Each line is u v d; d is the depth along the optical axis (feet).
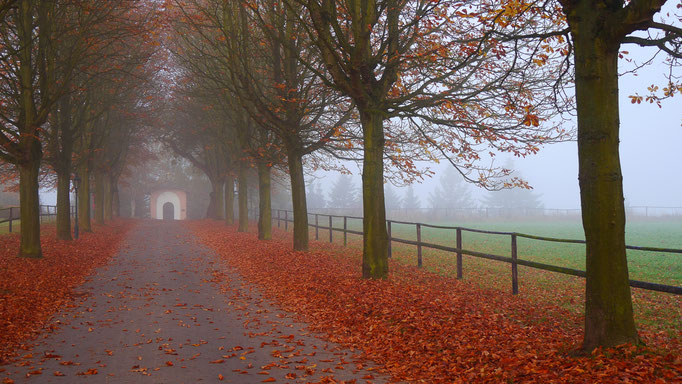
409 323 25.81
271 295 37.70
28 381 18.98
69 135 75.05
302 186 61.16
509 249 70.38
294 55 40.01
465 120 37.93
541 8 26.40
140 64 62.44
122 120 101.50
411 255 60.39
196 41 74.95
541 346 21.44
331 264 49.26
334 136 57.88
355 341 24.70
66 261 53.83
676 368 15.92
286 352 23.17
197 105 109.60
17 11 53.21
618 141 18.29
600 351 17.80
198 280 45.75
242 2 44.39
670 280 40.27
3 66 52.80
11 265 45.65
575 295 34.47
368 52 37.73
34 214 53.11
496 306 30.25
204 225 131.23
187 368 20.65
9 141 51.26
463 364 19.94
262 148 74.23
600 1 17.85
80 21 52.31
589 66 18.13
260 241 77.66
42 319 29.84
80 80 70.69
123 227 120.57
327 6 36.40
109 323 29.27
